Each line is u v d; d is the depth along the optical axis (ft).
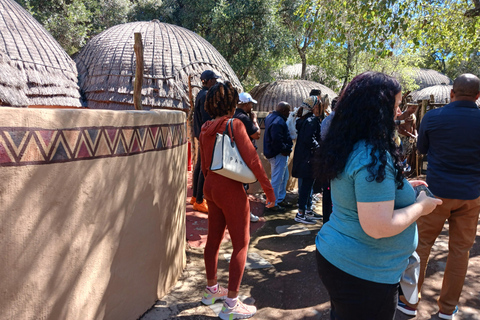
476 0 26.21
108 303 7.51
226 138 8.50
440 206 8.78
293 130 19.98
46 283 6.02
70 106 26.78
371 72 5.31
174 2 61.82
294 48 65.10
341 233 5.36
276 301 10.11
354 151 5.08
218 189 8.84
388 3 24.67
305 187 16.84
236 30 57.41
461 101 8.57
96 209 6.95
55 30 46.73
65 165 6.19
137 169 8.09
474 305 9.93
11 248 5.44
